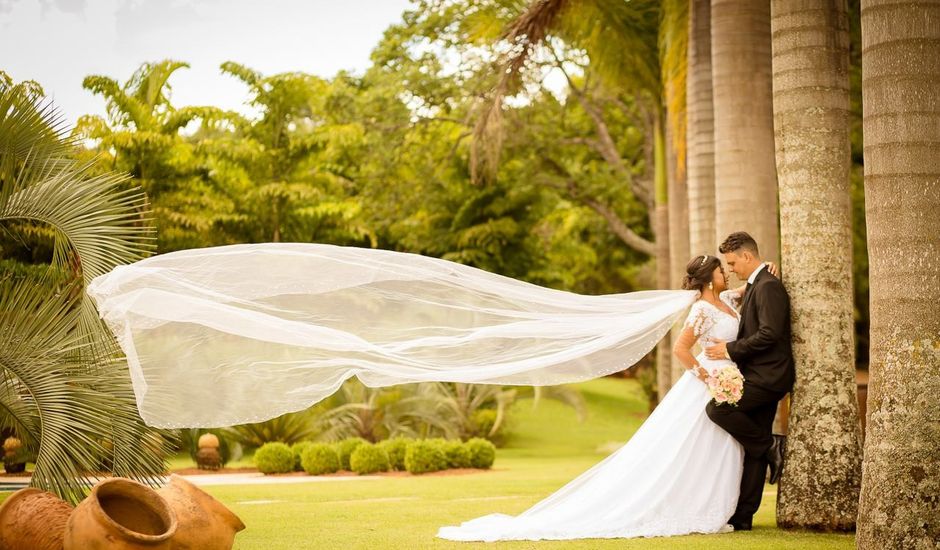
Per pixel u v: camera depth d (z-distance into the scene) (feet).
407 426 71.15
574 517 23.35
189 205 78.43
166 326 20.44
